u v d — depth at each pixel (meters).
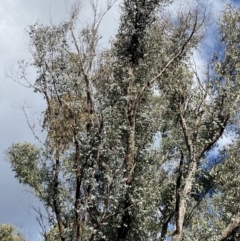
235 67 23.27
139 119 22.69
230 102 22.77
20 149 20.55
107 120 19.75
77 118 19.22
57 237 18.81
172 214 24.77
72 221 18.55
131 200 20.12
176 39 24.22
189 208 25.05
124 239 20.12
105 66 20.88
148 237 21.11
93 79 20.34
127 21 23.64
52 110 19.22
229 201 22.84
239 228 20.77
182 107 23.34
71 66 20.05
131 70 22.81
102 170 19.75
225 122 22.67
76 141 18.98
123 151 20.75
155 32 23.91
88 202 18.52
